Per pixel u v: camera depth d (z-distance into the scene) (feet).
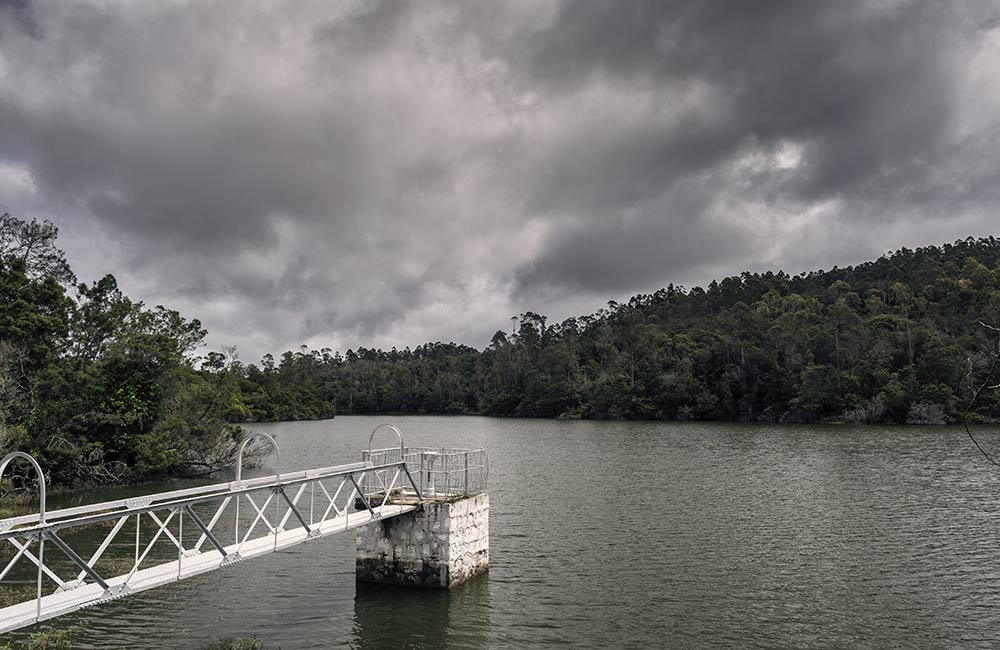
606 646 58.85
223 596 70.38
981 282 460.14
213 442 177.17
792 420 372.79
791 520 112.06
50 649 54.75
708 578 79.10
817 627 63.77
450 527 68.74
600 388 479.41
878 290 554.46
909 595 72.84
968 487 140.26
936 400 319.47
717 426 357.82
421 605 67.10
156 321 175.42
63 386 149.48
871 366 361.30
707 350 446.60
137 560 44.83
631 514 118.93
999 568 82.69
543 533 103.76
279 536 56.54
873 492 136.56
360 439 323.37
